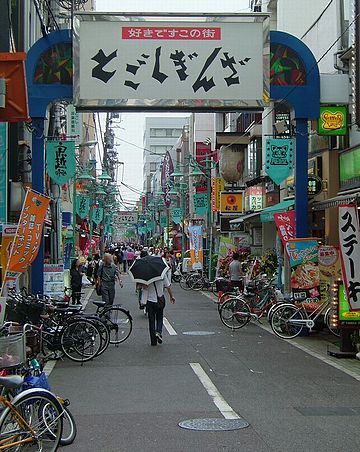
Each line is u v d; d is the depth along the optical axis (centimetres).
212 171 4191
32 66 1567
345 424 747
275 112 2273
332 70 1945
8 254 1200
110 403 863
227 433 709
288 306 1510
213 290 3092
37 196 1169
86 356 1200
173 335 1558
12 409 585
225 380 1015
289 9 2594
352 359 1216
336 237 1875
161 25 1532
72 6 1781
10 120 1022
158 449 652
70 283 2255
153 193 7962
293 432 713
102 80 1523
